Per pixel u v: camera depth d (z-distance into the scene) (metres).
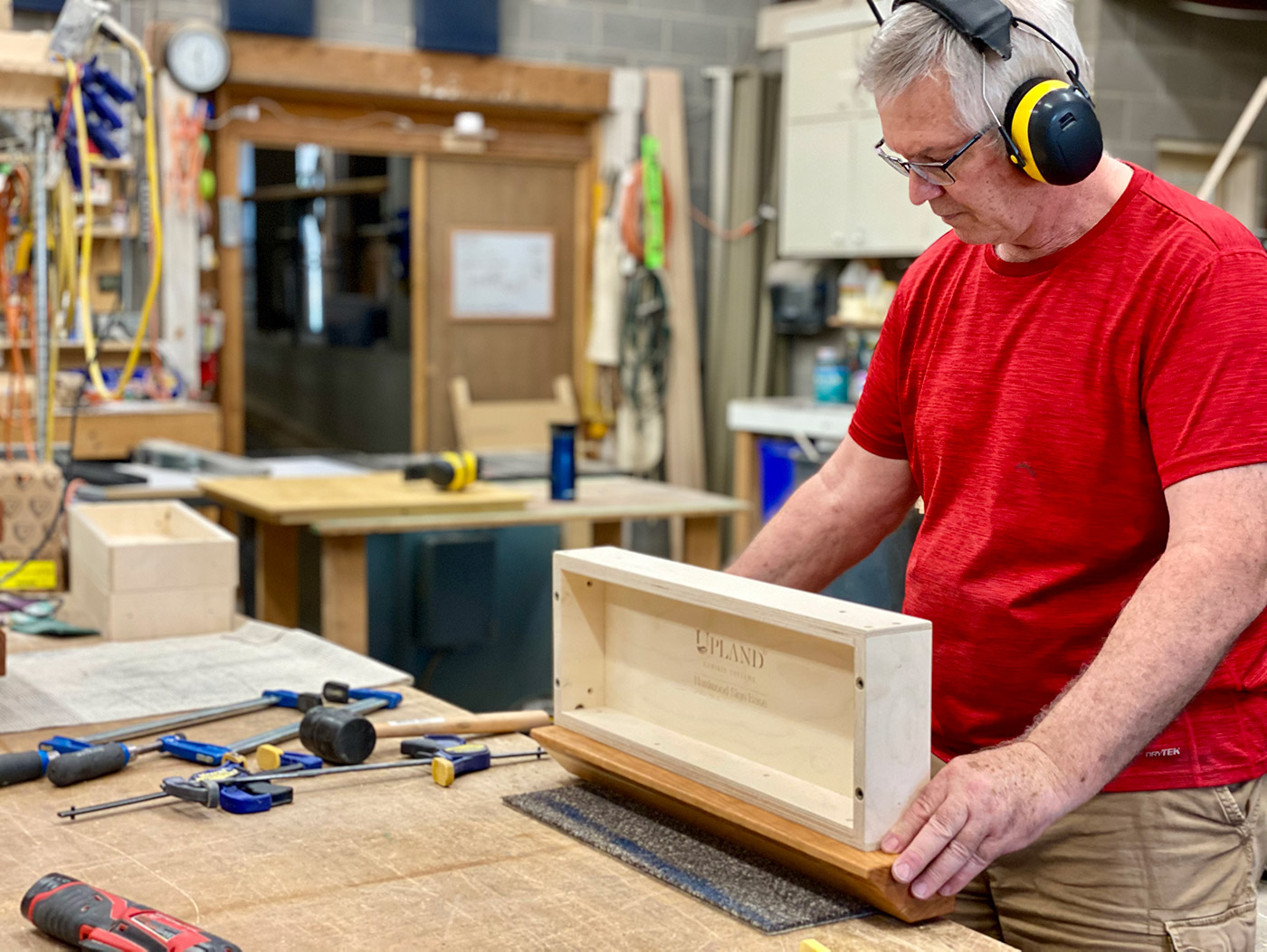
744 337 6.57
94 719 1.59
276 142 5.90
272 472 4.07
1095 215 1.27
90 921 0.99
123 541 2.30
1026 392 1.31
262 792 1.32
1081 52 1.22
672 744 1.31
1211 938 1.26
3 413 3.07
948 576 1.38
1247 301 1.17
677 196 6.53
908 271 1.50
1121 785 1.26
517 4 6.23
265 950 0.99
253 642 1.98
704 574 1.30
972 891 1.41
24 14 5.14
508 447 6.46
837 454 1.59
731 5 6.70
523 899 1.10
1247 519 1.13
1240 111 5.68
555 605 1.41
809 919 1.05
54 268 2.39
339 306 6.16
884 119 1.22
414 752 1.47
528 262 6.56
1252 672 1.27
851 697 1.15
